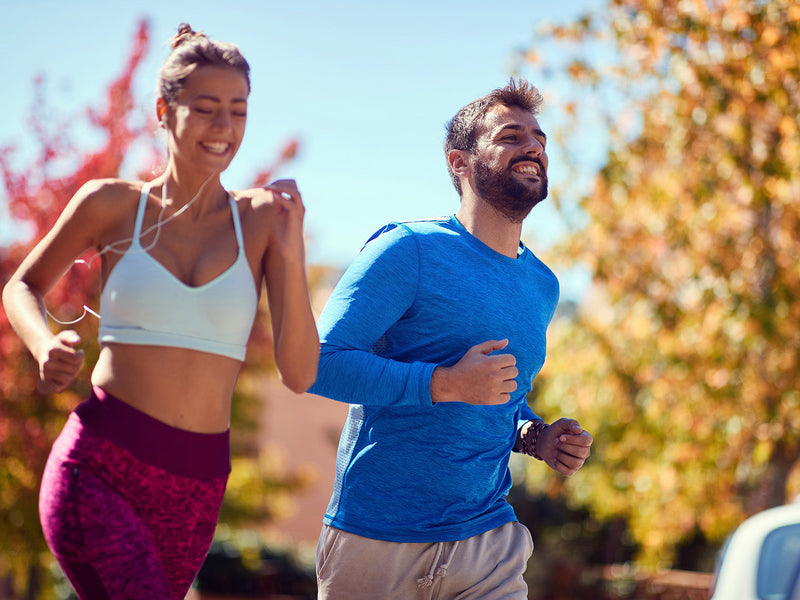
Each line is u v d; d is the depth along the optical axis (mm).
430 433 3238
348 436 3369
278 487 15805
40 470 10562
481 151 3455
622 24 9344
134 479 2385
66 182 10750
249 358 12648
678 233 9695
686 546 18688
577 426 3576
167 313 2422
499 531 3395
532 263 3654
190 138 2463
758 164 8984
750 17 8484
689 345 9945
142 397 2414
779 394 9445
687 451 10211
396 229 3406
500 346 3049
